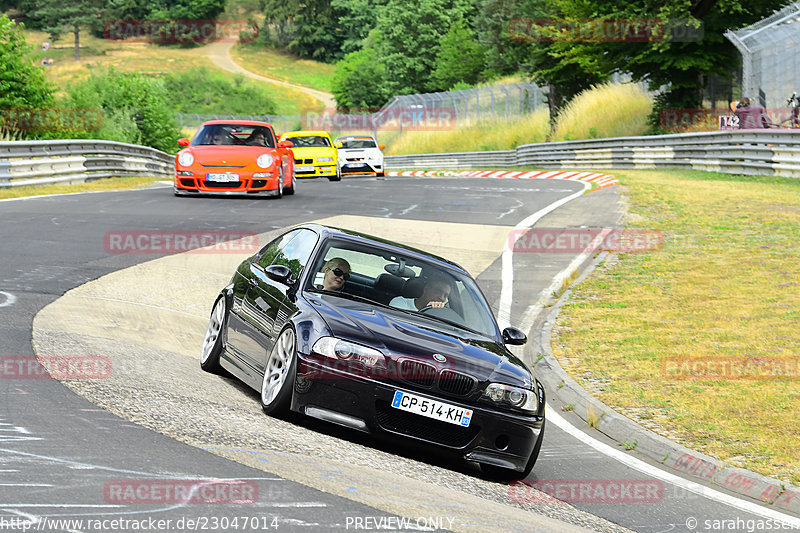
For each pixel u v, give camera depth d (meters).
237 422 16.03
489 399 16.78
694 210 53.06
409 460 16.50
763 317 30.64
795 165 66.31
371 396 16.30
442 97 182.25
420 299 19.56
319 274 19.20
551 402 24.33
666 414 21.97
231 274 33.91
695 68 102.81
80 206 48.56
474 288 20.67
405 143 183.12
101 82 122.38
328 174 87.88
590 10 105.69
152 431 14.33
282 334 17.61
